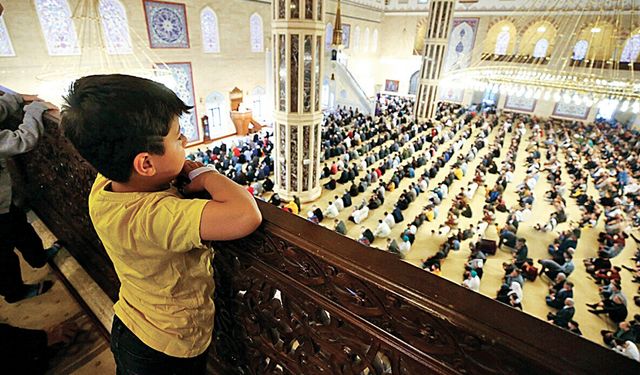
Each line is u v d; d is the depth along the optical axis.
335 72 19.98
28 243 2.17
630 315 6.62
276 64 9.11
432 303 0.73
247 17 15.79
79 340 1.90
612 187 11.16
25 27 9.74
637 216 9.55
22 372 1.61
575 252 8.51
